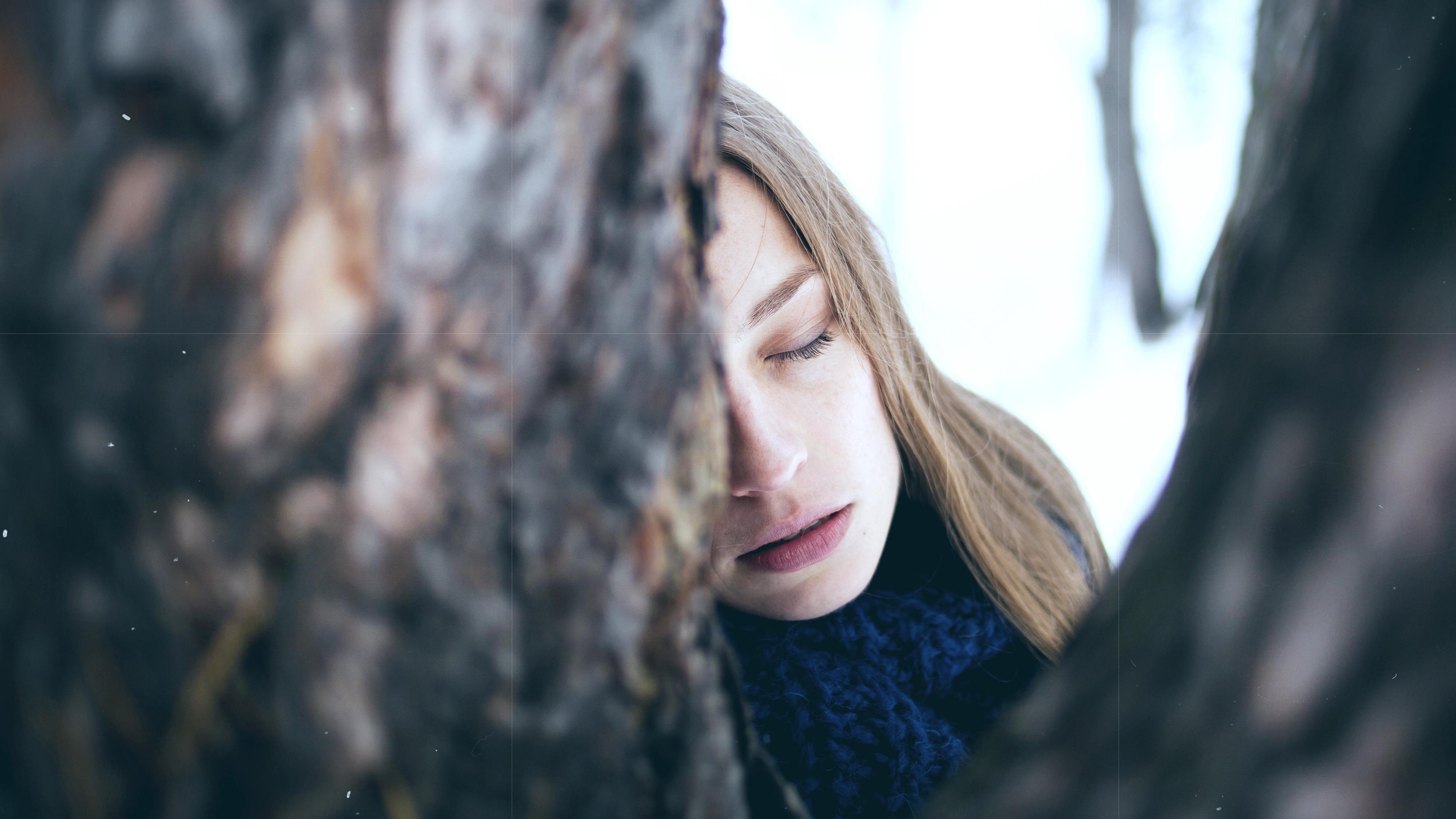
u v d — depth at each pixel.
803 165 0.84
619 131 0.36
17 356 0.30
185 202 0.30
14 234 0.30
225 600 0.31
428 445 0.32
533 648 0.35
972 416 1.14
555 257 0.34
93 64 0.30
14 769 0.32
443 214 0.32
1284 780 0.28
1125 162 2.55
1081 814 0.32
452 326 0.33
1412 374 0.28
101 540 0.31
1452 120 0.28
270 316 0.31
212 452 0.30
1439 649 0.27
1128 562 0.35
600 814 0.36
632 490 0.37
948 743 0.86
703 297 0.42
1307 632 0.29
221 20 0.30
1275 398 0.31
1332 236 0.30
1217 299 0.39
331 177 0.31
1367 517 0.28
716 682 0.41
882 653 0.92
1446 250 0.28
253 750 0.32
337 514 0.32
